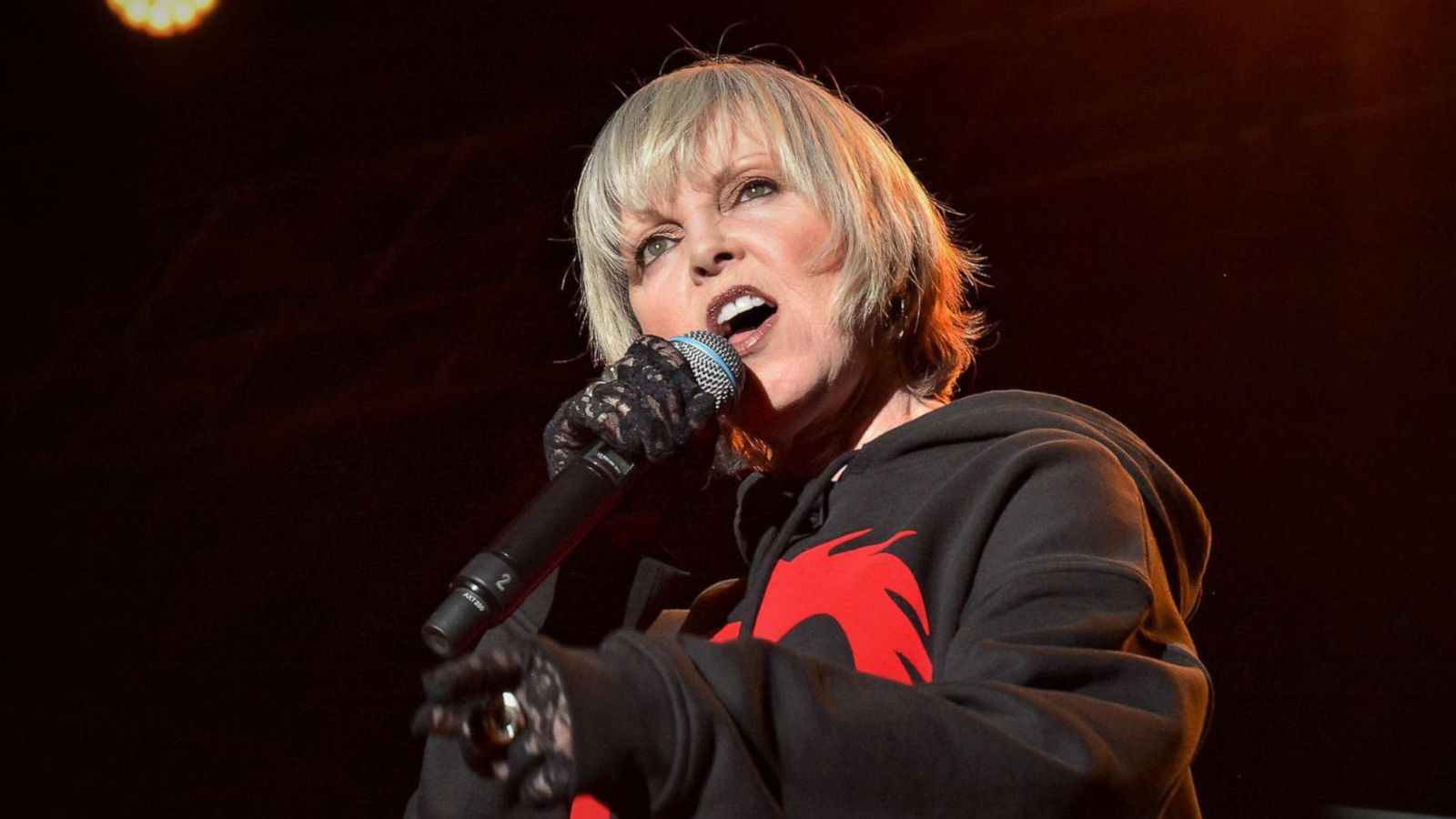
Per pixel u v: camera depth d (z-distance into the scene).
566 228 4.98
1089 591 1.03
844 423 1.46
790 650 0.88
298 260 5.13
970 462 1.23
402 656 4.94
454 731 0.75
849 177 1.44
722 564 3.26
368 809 4.82
